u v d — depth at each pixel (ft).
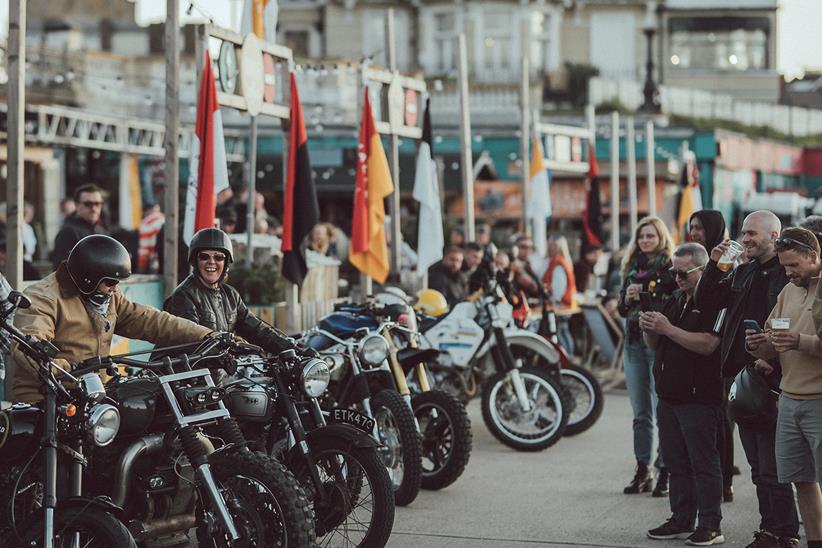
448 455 33.76
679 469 28.50
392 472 32.09
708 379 27.78
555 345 44.42
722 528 29.45
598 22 151.84
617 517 30.81
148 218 61.11
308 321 47.29
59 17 130.11
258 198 63.00
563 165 69.26
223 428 23.30
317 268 50.34
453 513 31.19
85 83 98.48
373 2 146.51
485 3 142.51
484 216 100.22
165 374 23.65
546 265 60.90
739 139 118.62
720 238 30.96
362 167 48.06
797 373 24.36
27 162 88.17
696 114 135.64
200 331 25.73
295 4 149.28
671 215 90.89
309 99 101.71
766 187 128.36
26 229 59.26
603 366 59.06
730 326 26.78
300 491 22.40
